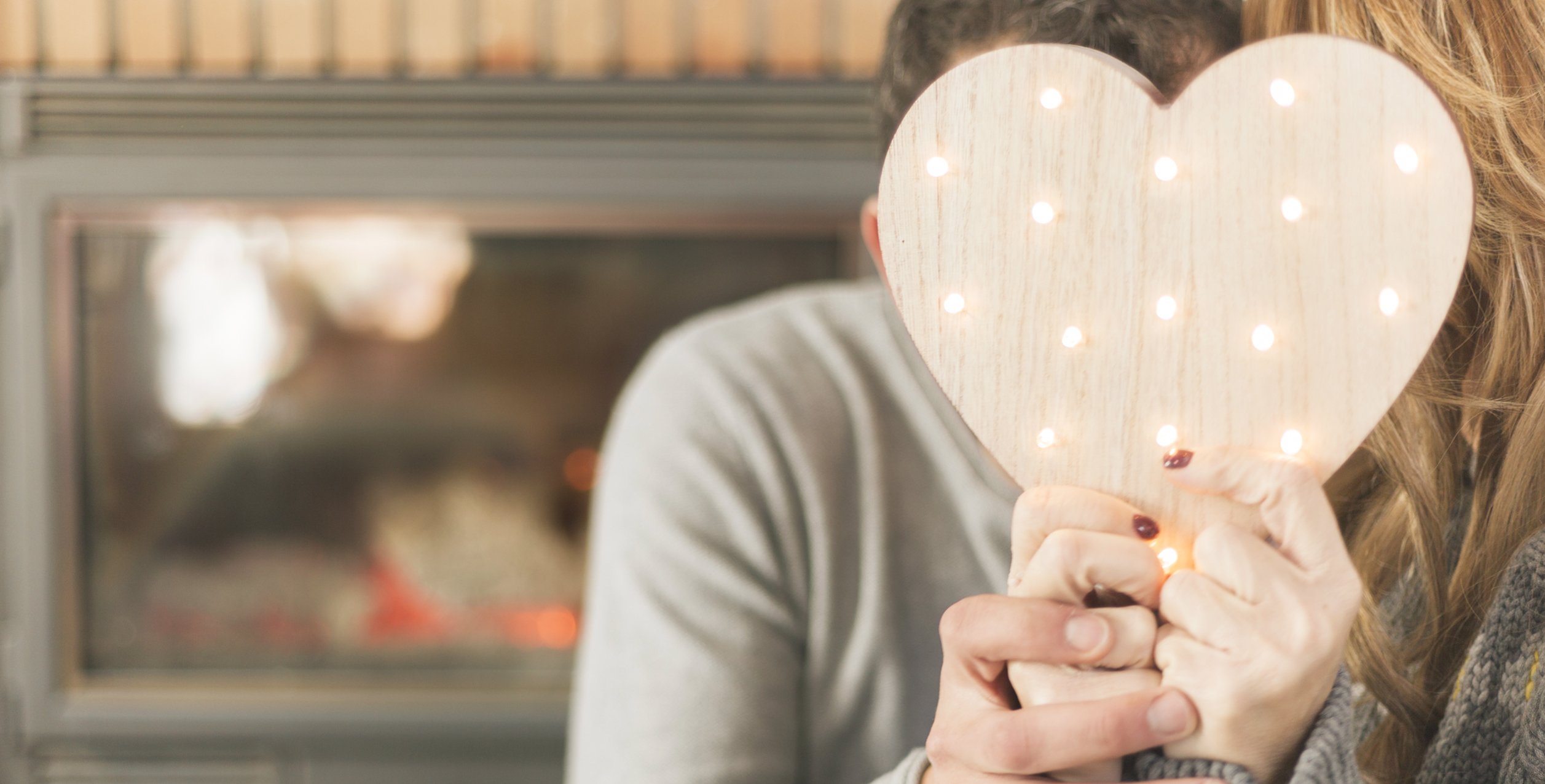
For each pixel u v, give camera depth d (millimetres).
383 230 3617
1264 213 1241
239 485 3736
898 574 1665
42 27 3455
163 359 3662
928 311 1287
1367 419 1240
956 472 1674
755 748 1585
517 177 3475
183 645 3705
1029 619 1247
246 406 3715
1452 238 1224
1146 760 1246
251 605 3732
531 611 3746
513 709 3561
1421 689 1419
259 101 3455
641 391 1831
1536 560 1330
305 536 3754
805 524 1672
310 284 3670
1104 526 1254
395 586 3754
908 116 1283
